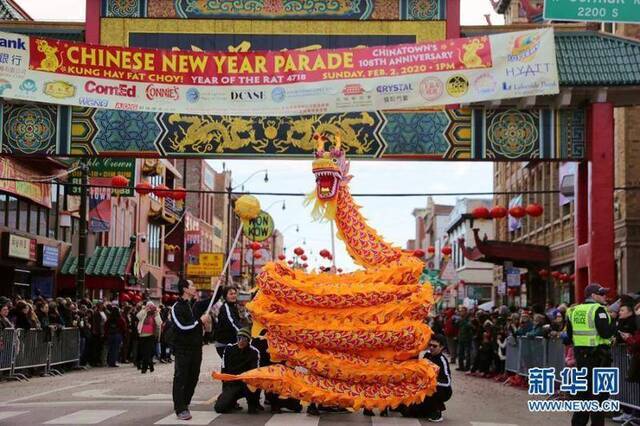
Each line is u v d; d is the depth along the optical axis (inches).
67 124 805.2
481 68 757.9
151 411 495.5
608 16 614.5
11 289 1239.5
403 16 809.5
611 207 790.5
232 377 462.3
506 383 801.6
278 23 808.9
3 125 802.8
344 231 511.8
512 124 808.9
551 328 706.2
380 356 474.0
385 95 759.7
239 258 2662.4
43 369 838.5
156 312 914.1
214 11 809.5
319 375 471.2
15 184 1182.3
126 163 1153.4
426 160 804.6
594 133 796.6
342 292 472.4
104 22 810.8
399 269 488.4
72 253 1482.5
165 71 765.3
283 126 801.6
